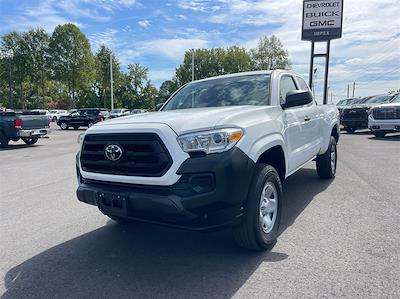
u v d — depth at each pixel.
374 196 5.71
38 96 75.88
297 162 4.84
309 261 3.45
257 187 3.45
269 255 3.63
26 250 4.01
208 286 3.06
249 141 3.35
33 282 3.24
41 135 16.78
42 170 9.55
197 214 3.04
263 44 82.31
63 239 4.32
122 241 4.21
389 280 3.03
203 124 3.19
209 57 84.50
